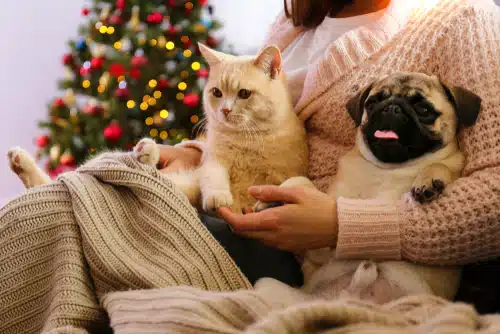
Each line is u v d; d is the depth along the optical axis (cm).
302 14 165
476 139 115
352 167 128
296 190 118
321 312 73
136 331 87
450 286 116
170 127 343
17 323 108
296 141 143
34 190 115
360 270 111
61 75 468
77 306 103
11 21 448
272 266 124
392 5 140
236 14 455
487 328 69
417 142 115
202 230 114
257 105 140
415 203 112
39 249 111
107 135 326
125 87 336
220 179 135
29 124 461
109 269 106
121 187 118
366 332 69
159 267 109
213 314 87
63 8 462
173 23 352
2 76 450
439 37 129
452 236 108
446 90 118
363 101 126
